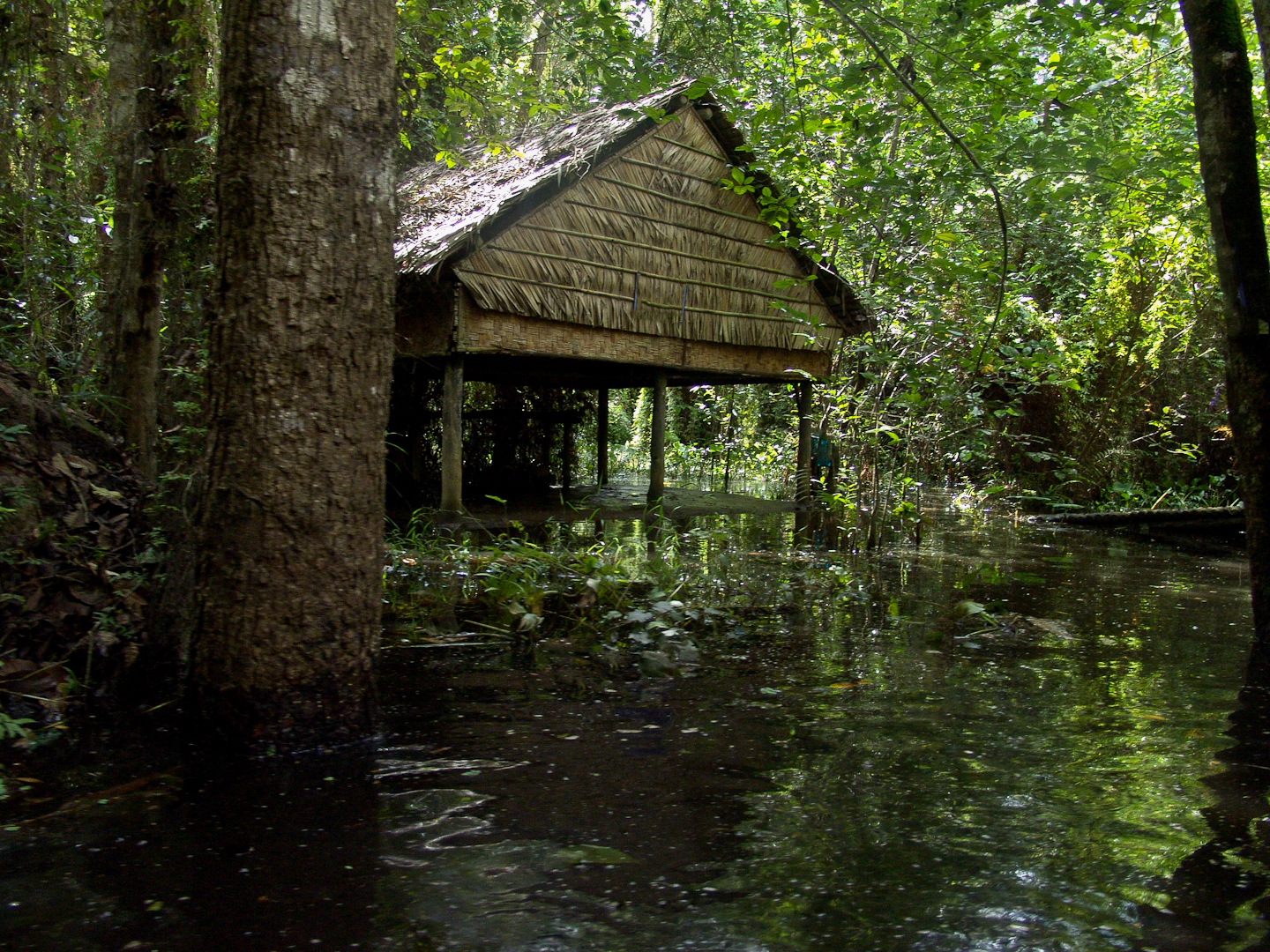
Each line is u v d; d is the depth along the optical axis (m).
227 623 2.55
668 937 1.60
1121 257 11.71
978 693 3.32
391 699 3.15
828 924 1.65
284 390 2.51
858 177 5.84
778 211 6.94
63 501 3.63
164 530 3.46
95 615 3.29
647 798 2.28
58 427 3.95
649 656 3.83
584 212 8.47
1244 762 2.58
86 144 5.30
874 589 5.54
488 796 2.27
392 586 5.10
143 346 4.46
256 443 2.50
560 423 13.18
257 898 1.73
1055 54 5.40
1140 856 1.96
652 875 1.84
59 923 1.62
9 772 2.39
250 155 2.46
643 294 9.00
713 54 8.43
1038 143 5.55
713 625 4.47
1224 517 9.93
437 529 7.45
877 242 7.17
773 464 15.84
